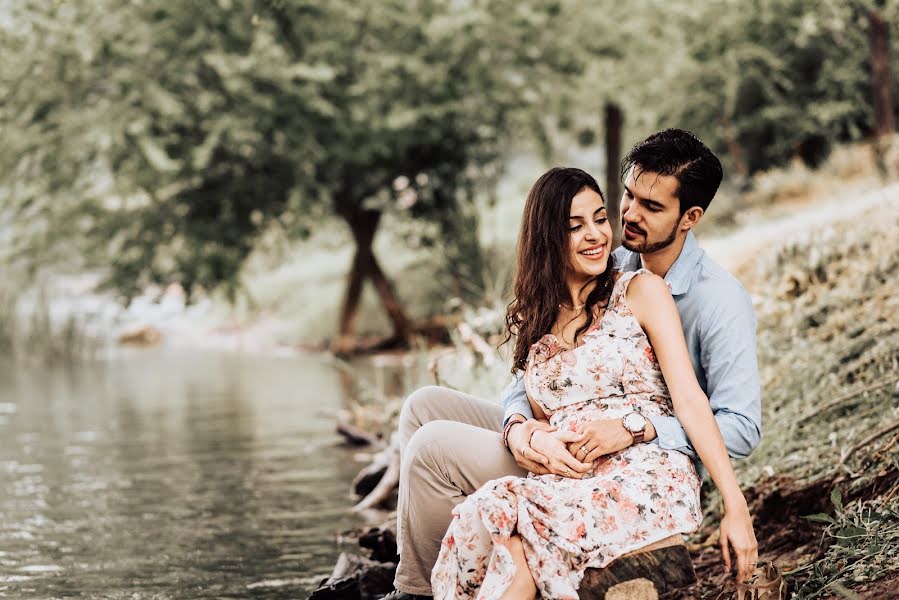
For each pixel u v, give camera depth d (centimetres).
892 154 1327
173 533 581
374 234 2020
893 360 504
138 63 1694
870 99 1875
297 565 511
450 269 1944
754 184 1869
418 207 2022
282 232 2091
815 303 636
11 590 475
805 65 1941
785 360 584
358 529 568
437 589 338
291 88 1684
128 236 1828
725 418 355
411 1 1831
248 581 484
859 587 349
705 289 373
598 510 333
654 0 1886
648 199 369
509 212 2294
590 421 349
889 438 438
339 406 1172
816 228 737
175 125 1748
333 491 693
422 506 365
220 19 1672
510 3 1809
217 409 1197
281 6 1572
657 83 2006
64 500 682
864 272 624
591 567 331
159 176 1733
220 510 640
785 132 1939
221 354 2228
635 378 357
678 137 371
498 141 2023
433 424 371
